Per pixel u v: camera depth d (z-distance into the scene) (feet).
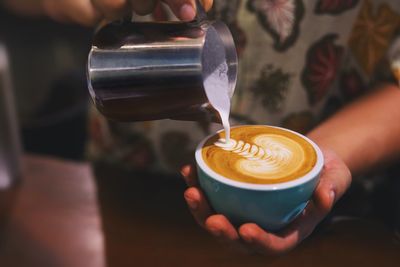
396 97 3.41
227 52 2.78
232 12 3.59
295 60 3.59
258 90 3.72
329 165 2.65
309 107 3.74
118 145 4.16
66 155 5.83
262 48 3.60
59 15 3.67
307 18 3.48
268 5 3.48
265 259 3.06
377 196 3.85
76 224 3.41
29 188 3.76
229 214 2.43
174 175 3.93
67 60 6.15
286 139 2.68
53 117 5.85
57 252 3.18
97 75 2.53
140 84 2.49
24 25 5.83
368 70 3.65
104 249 3.19
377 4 3.48
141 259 3.10
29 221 3.44
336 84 3.84
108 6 2.65
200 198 2.50
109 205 3.58
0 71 3.51
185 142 3.92
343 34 3.55
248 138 2.68
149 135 4.00
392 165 3.68
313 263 3.02
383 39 3.53
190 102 2.50
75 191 3.74
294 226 2.56
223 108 2.64
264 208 2.30
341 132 3.17
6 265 3.09
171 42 2.43
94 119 4.27
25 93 5.72
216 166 2.40
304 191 2.30
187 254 3.12
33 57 5.85
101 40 2.57
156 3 2.65
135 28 2.56
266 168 2.40
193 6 2.51
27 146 5.76
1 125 3.60
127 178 3.90
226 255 3.10
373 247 3.13
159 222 3.39
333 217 3.42
